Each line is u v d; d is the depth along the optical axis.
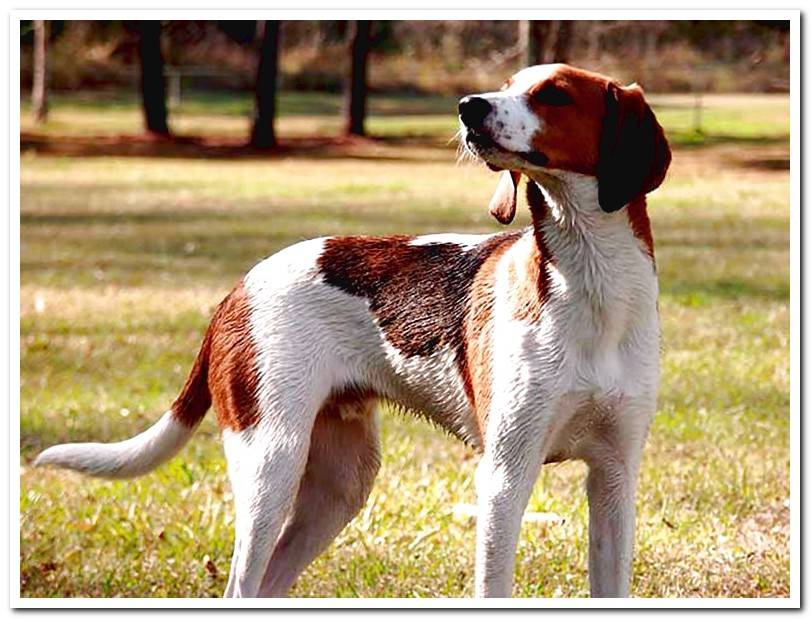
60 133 35.22
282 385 6.32
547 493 8.35
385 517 7.86
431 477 8.63
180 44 47.38
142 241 18.36
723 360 11.55
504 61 41.34
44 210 22.00
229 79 47.56
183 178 27.30
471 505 8.02
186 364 11.73
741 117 36.16
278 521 6.29
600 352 5.86
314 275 6.48
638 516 8.02
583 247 5.80
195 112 42.16
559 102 5.70
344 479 6.73
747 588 7.12
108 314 13.60
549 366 5.85
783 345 12.12
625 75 41.28
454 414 6.32
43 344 12.29
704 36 40.97
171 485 8.57
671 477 8.66
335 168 29.48
